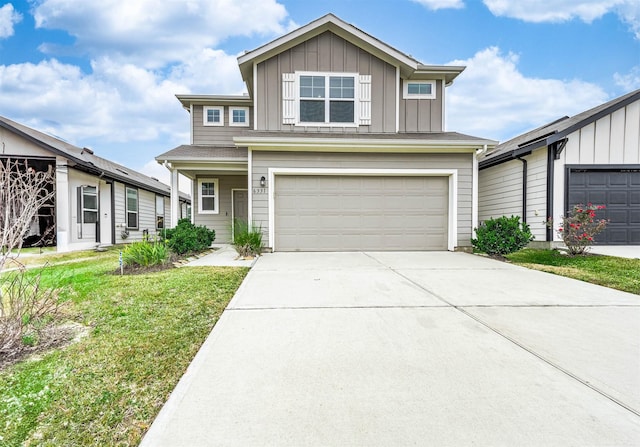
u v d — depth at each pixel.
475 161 8.76
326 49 9.66
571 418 1.86
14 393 2.13
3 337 2.64
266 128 9.56
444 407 1.95
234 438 1.70
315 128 9.60
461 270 6.07
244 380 2.25
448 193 8.87
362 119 9.70
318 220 8.66
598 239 8.88
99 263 7.19
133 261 6.39
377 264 6.69
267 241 8.46
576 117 10.55
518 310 3.74
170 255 6.98
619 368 2.41
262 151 8.44
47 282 4.95
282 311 3.70
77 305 3.87
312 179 8.66
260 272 5.84
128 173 14.73
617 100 9.59
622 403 2.00
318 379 2.26
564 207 8.81
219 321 3.38
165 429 1.78
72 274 5.66
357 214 8.74
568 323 3.33
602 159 8.84
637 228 8.91
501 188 11.07
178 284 4.88
